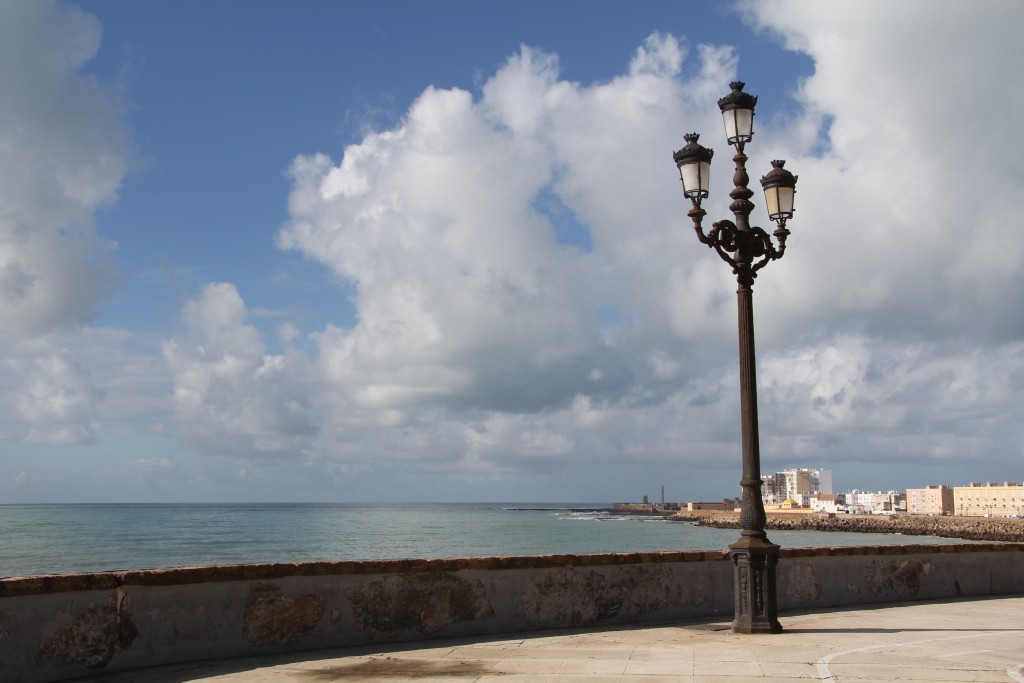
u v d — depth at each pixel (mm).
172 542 81875
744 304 10891
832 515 188125
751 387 10680
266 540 87375
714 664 8266
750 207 11016
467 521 175375
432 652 9352
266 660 8945
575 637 10359
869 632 10461
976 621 11578
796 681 7379
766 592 10391
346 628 9797
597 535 117500
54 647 7965
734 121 11086
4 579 7805
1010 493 194750
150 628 8633
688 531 143750
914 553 14336
